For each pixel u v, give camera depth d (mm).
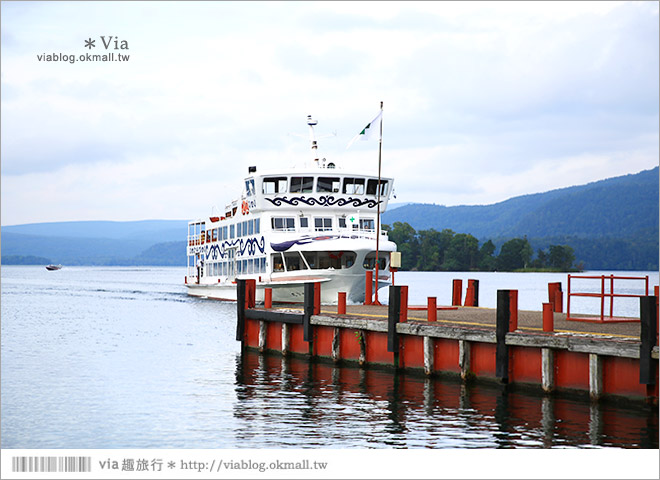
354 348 35250
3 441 24906
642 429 23938
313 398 29828
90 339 52344
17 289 137375
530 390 27719
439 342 30984
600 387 25234
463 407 27250
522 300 100938
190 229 91688
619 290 145000
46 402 30438
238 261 66875
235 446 23812
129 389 32906
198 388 32594
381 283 58344
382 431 24844
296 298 58781
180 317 66062
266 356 40375
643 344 23766
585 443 22953
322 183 59406
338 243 55188
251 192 60781
